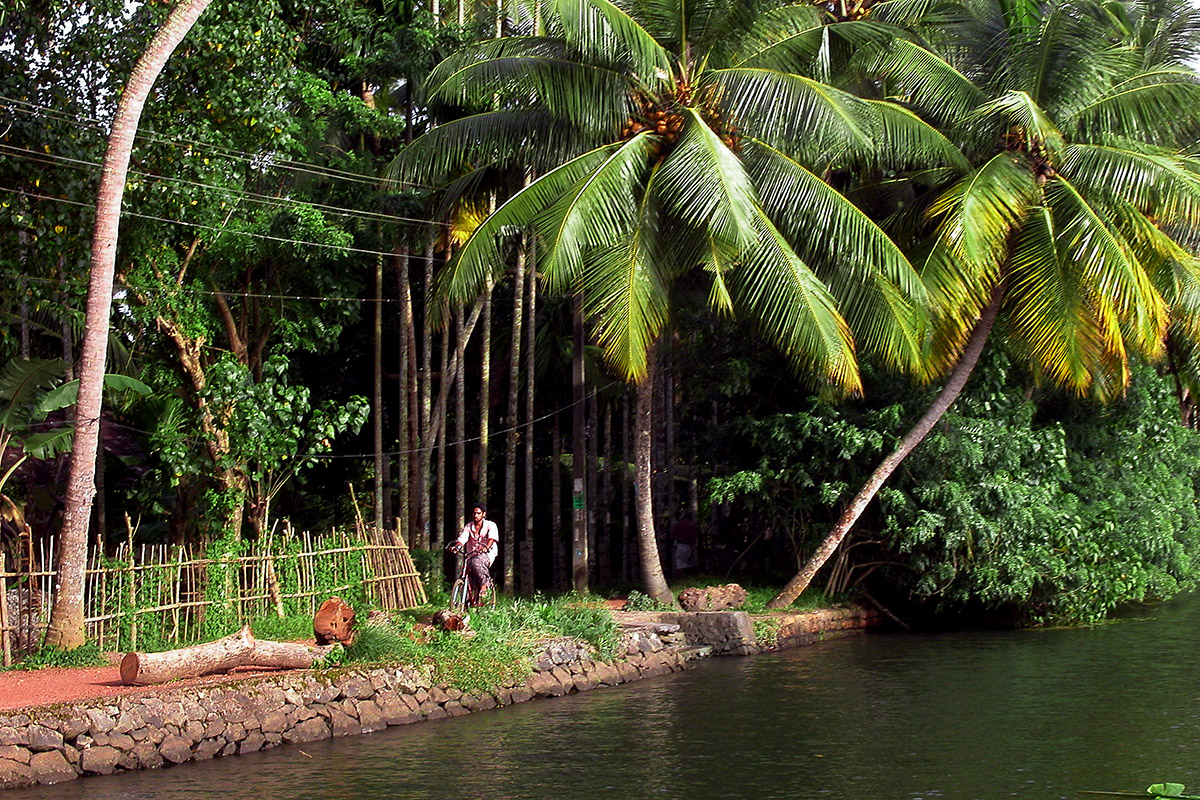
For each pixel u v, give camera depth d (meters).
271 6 16.23
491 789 10.30
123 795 9.99
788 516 22.17
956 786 10.30
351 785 10.43
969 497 20.09
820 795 10.08
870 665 17.36
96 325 13.78
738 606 20.09
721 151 16.56
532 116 18.56
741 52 18.11
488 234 17.27
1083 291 18.06
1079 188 18.52
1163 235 18.33
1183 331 20.58
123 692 11.70
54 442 15.91
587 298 18.14
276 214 18.17
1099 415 23.22
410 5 20.98
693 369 23.53
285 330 19.88
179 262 18.33
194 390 18.31
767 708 14.03
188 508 18.61
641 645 17.27
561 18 16.28
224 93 16.14
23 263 16.30
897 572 22.22
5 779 10.13
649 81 17.55
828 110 16.69
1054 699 14.27
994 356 21.12
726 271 18.05
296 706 12.37
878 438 20.27
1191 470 25.56
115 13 15.46
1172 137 19.56
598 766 11.14
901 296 18.20
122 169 13.82
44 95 15.39
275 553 16.91
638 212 17.64
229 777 10.70
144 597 14.80
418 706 13.50
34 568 13.91
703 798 10.02
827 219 17.48
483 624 15.56
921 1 20.12
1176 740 11.91
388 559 18.78
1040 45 18.22
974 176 17.73
